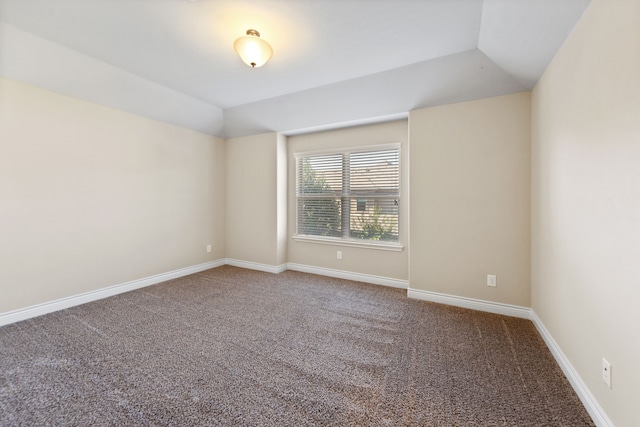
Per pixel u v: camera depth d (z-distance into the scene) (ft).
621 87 3.78
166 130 12.19
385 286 11.54
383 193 11.74
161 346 6.75
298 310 9.02
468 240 9.11
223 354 6.44
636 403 3.47
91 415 4.56
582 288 4.95
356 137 12.17
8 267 7.89
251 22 6.50
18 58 7.41
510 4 5.36
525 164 8.25
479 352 6.51
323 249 13.23
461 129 9.09
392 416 4.58
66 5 5.94
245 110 12.42
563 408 4.75
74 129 9.20
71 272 9.21
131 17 6.35
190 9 6.07
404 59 8.07
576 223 5.20
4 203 7.80
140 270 11.28
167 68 8.84
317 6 5.92
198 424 4.39
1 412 4.61
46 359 6.14
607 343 4.14
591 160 4.63
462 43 7.23
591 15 4.57
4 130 7.75
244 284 11.77
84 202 9.52
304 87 10.14
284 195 13.97
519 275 8.44
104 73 8.86
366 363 6.11
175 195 12.63
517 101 8.30
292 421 4.47
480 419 4.51
